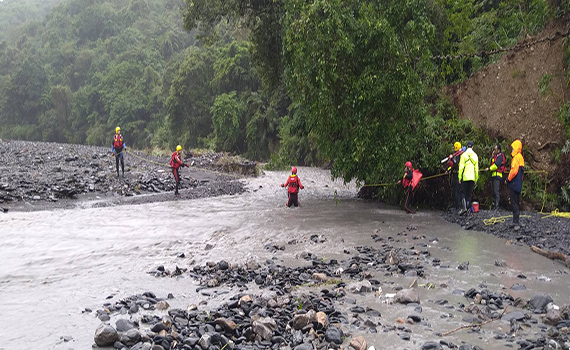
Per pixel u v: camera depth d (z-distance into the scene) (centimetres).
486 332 483
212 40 2012
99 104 9169
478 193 1427
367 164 1409
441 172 1470
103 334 446
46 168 2102
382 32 1294
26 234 1034
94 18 12519
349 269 725
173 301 589
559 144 1328
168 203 1603
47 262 803
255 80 5234
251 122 4809
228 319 495
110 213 1355
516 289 631
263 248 916
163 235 1040
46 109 9869
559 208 1306
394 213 1389
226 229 1113
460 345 448
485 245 927
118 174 2075
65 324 508
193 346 438
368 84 1305
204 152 3500
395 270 735
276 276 701
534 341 454
